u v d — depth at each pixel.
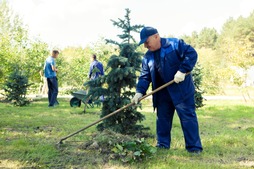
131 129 5.41
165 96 4.55
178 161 3.93
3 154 4.08
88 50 16.42
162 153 4.28
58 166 3.66
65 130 5.85
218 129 6.46
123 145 4.01
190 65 4.12
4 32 17.42
